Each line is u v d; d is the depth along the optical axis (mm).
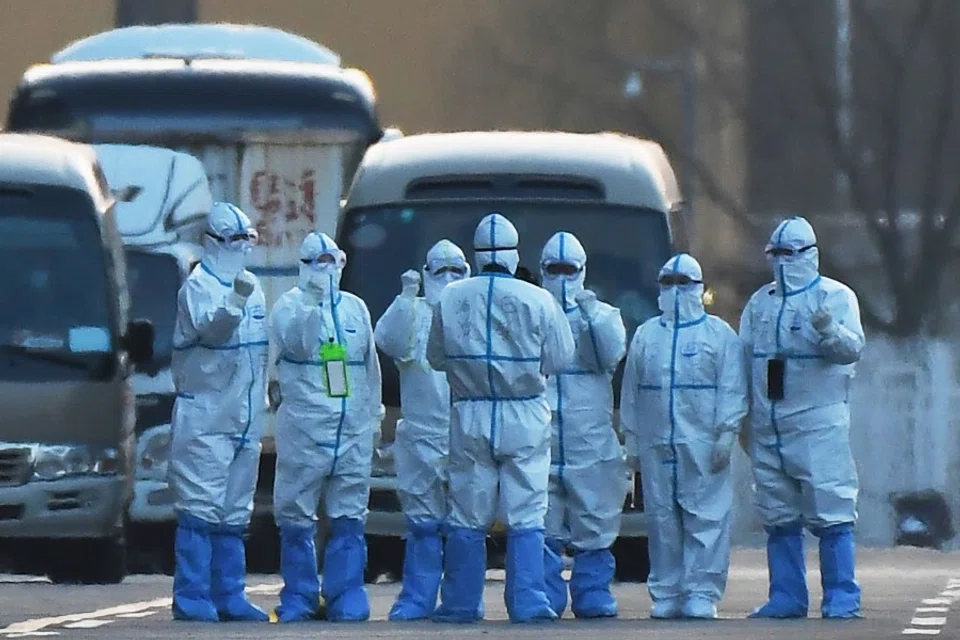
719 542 45219
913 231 137125
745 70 144000
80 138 68188
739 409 45156
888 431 94625
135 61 69500
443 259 46250
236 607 44625
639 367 45438
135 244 67500
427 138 59438
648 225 57875
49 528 57375
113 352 58094
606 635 38969
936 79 140250
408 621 44062
